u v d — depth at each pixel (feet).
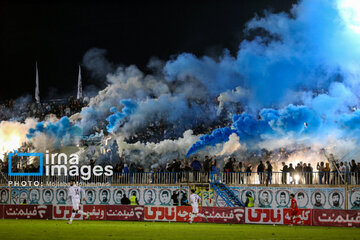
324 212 104.73
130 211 120.06
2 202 147.64
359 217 101.50
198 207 113.60
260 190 128.57
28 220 120.47
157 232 83.56
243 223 110.22
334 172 122.11
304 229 94.07
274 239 72.64
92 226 98.02
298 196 124.88
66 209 124.67
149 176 139.74
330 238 75.20
